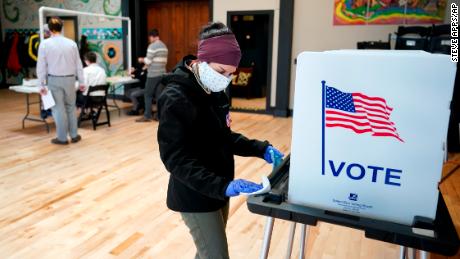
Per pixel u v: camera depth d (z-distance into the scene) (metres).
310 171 0.85
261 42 8.30
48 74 4.21
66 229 2.37
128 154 4.08
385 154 0.78
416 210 0.78
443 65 0.71
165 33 7.66
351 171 0.81
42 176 3.33
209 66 1.06
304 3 6.32
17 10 8.76
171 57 7.72
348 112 0.79
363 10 5.98
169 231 2.37
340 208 0.84
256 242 2.26
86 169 3.55
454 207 2.77
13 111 6.45
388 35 5.87
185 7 7.38
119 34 7.75
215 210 1.19
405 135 0.76
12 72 9.18
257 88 8.52
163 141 1.05
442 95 0.72
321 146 0.83
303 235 1.71
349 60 0.77
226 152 1.22
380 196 0.80
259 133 5.28
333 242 2.27
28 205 2.71
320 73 0.80
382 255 2.13
